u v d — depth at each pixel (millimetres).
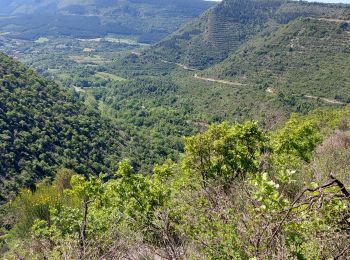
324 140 15758
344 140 14336
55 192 10656
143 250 5305
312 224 3244
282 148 10000
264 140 8594
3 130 43969
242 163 7566
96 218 7051
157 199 7141
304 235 3297
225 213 4023
